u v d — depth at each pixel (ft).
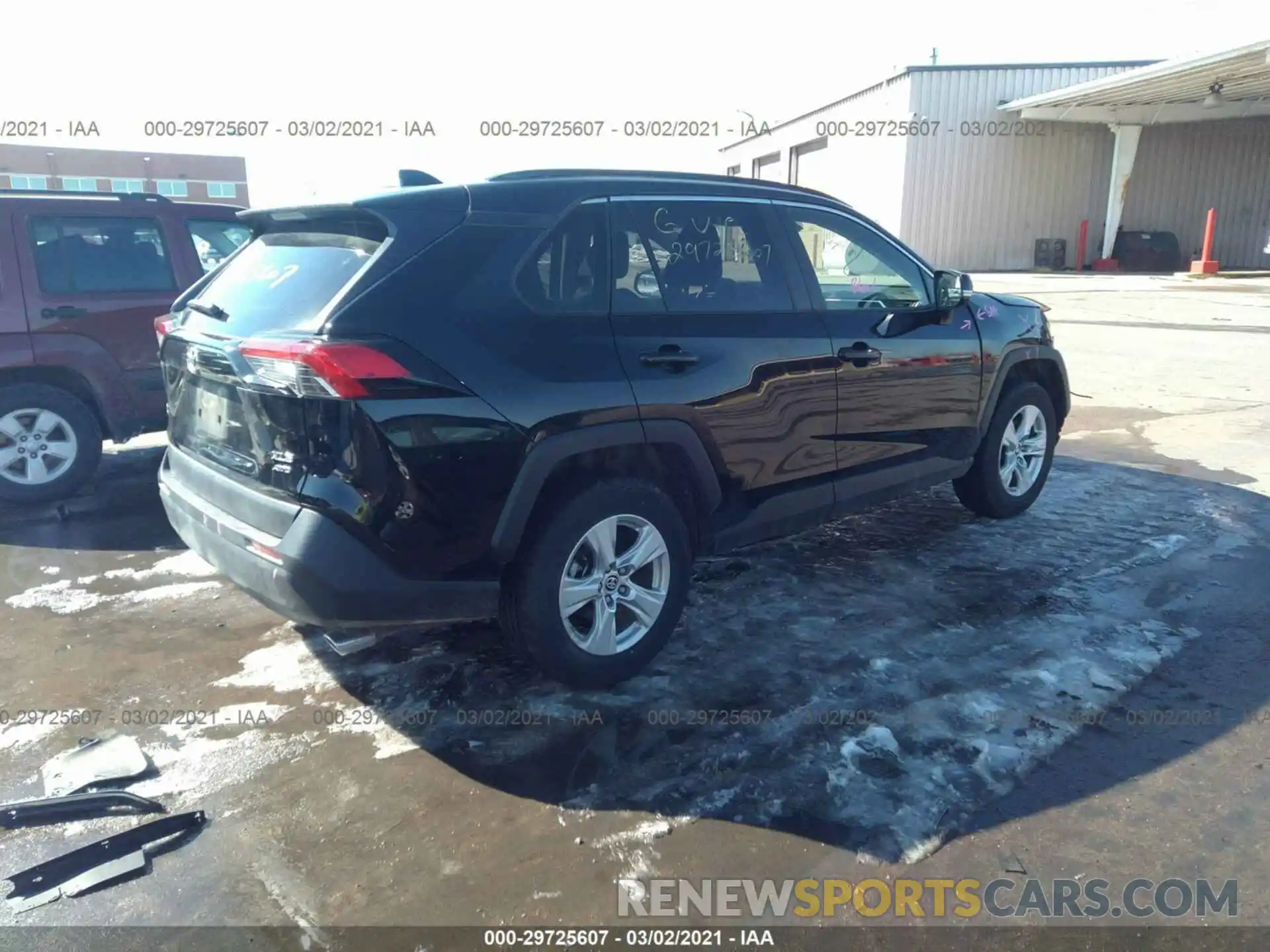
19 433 18.86
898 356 14.56
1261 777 9.80
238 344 10.28
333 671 12.25
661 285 12.01
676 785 9.77
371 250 10.31
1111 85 74.43
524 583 10.82
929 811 9.31
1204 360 36.65
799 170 109.19
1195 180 91.40
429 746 10.53
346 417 9.43
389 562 9.80
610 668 11.55
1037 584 14.76
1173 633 13.03
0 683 12.00
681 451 11.85
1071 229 91.35
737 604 14.16
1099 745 10.36
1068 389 18.60
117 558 16.51
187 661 12.57
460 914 8.06
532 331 10.65
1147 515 18.21
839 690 11.59
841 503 14.30
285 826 9.19
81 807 9.39
